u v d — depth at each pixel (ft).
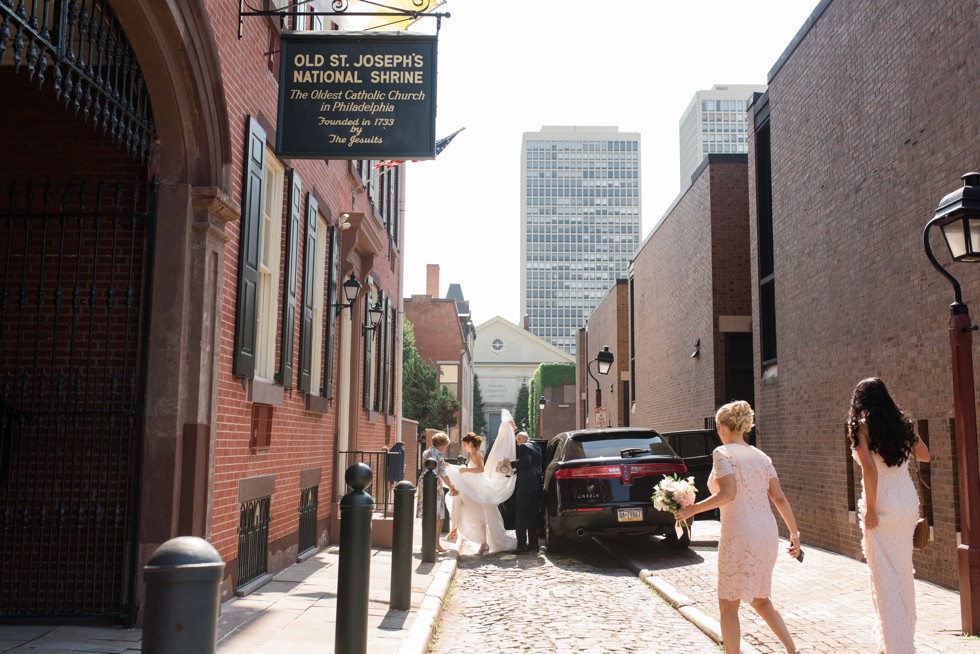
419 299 191.52
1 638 18.07
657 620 23.30
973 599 20.86
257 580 26.40
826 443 38.34
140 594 19.38
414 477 82.94
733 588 16.75
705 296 60.39
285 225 29.78
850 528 35.65
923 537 17.38
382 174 55.42
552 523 36.88
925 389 29.48
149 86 19.56
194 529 20.06
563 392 182.09
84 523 20.01
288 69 24.85
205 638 7.30
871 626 21.93
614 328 106.42
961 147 27.02
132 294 20.27
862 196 34.63
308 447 34.40
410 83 24.85
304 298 32.42
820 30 39.24
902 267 31.19
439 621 22.81
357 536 15.65
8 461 19.94
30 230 21.15
